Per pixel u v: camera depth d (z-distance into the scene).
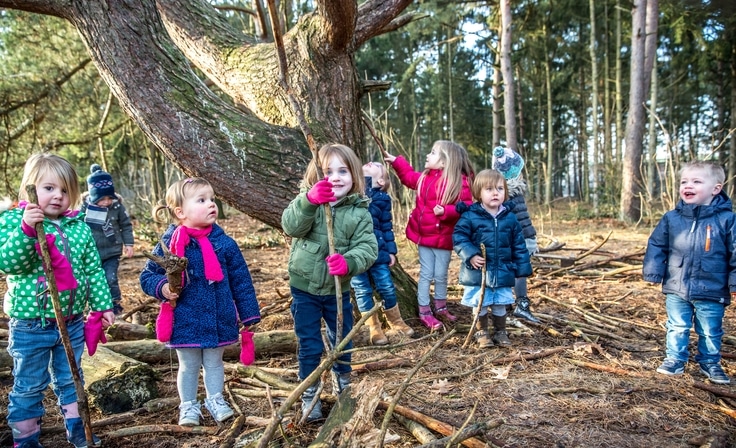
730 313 4.52
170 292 2.39
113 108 11.95
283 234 3.87
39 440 2.39
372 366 3.17
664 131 7.61
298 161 3.69
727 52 16.53
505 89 13.79
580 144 28.42
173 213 2.60
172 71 3.46
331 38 3.76
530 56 21.59
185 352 2.53
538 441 2.30
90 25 3.26
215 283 2.56
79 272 2.34
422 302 4.12
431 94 26.92
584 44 21.11
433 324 4.04
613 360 3.34
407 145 25.75
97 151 14.16
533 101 26.78
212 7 4.66
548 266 6.52
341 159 2.64
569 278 6.06
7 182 9.77
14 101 9.08
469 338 3.56
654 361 3.36
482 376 3.07
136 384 2.74
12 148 10.04
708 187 3.07
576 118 29.59
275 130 3.73
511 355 3.39
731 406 2.73
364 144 4.37
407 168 4.48
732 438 2.38
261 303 4.99
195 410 2.51
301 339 2.60
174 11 4.39
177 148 3.46
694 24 14.79
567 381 2.98
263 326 4.12
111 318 2.47
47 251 2.02
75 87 10.27
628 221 12.58
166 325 2.44
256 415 2.59
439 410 2.59
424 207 4.15
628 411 2.61
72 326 2.38
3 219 2.19
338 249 2.57
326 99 3.94
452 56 25.77
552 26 19.72
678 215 3.17
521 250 3.65
